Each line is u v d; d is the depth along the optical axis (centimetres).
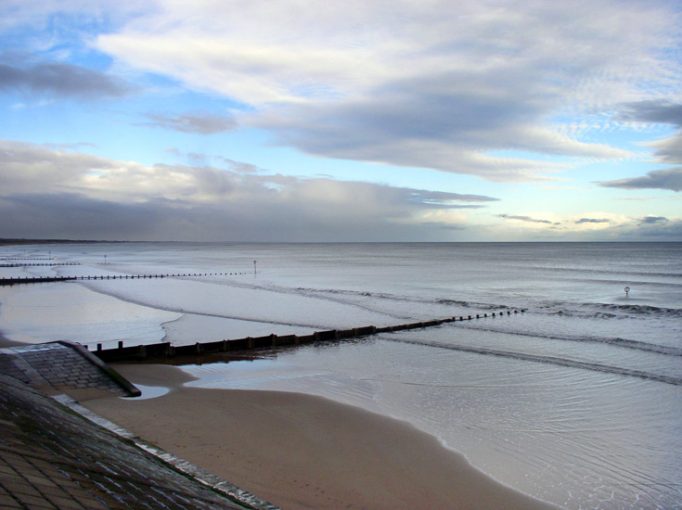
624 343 3253
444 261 14962
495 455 1564
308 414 1909
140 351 2848
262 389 2267
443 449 1603
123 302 5481
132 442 1374
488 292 6456
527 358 2877
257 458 1486
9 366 2122
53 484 571
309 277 9131
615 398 2130
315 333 3409
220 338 3562
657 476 1421
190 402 2025
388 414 1931
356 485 1348
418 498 1295
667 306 4925
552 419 1878
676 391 2217
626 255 17762
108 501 593
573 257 16688
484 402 2089
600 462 1514
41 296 6078
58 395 1945
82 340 3431
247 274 9956
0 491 478
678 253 19050
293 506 1206
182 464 1238
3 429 759
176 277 9162
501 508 1257
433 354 3036
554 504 1277
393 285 7462
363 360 2898
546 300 5569
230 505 935
